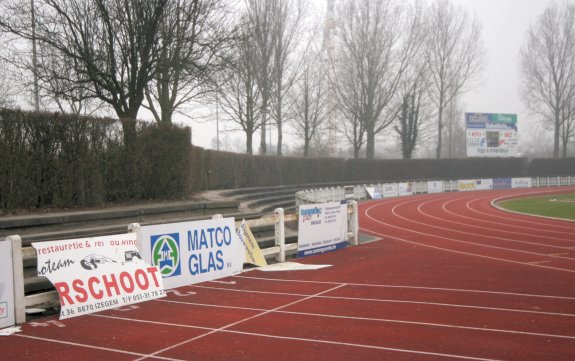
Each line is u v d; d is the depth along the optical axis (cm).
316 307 862
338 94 5512
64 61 1611
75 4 1566
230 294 972
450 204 3762
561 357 601
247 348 645
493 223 2391
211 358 609
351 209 1705
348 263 1341
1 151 1205
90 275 852
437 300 905
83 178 1405
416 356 608
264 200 2712
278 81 3903
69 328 745
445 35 6806
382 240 1852
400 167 5888
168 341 679
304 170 4256
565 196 4369
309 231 1472
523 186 6331
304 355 615
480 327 729
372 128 5591
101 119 1459
